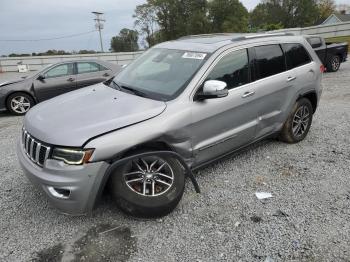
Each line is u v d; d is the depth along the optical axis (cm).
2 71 3241
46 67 957
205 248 316
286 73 504
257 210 374
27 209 382
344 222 350
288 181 438
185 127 371
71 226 349
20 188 433
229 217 362
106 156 316
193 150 389
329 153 525
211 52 416
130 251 313
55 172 314
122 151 324
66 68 969
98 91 429
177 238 330
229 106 415
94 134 318
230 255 306
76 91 448
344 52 1502
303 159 504
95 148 311
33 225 353
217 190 417
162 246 319
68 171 310
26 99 916
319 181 438
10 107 905
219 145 421
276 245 318
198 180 441
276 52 498
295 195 404
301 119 555
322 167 477
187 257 305
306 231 337
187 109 372
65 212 327
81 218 362
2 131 734
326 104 853
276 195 404
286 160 501
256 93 451
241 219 358
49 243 325
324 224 347
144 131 337
